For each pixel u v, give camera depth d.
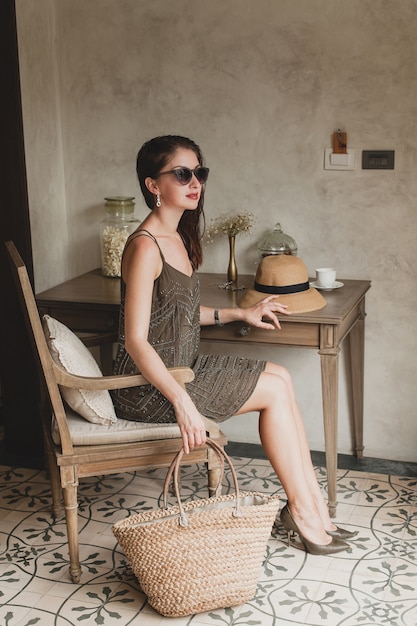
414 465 3.67
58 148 3.85
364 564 2.88
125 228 3.70
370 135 3.44
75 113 3.82
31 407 3.79
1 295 3.69
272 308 3.08
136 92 3.71
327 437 3.18
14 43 3.42
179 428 2.78
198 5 3.53
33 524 3.23
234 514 2.53
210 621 2.60
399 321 3.58
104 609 2.68
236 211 3.69
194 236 3.03
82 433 2.76
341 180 3.52
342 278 3.61
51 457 3.18
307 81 3.47
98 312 3.35
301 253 3.65
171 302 2.84
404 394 3.65
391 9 3.31
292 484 2.92
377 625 2.55
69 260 4.01
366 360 3.67
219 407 2.87
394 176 3.45
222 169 3.67
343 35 3.39
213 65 3.57
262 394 2.89
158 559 2.52
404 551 2.95
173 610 2.58
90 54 3.73
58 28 3.74
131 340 2.69
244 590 2.62
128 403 2.87
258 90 3.54
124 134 3.77
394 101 3.38
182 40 3.59
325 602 2.67
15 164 3.52
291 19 3.43
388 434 3.72
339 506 3.29
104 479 3.57
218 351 3.89
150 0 3.59
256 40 3.50
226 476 3.57
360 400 3.65
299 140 3.54
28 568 2.92
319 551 2.93
